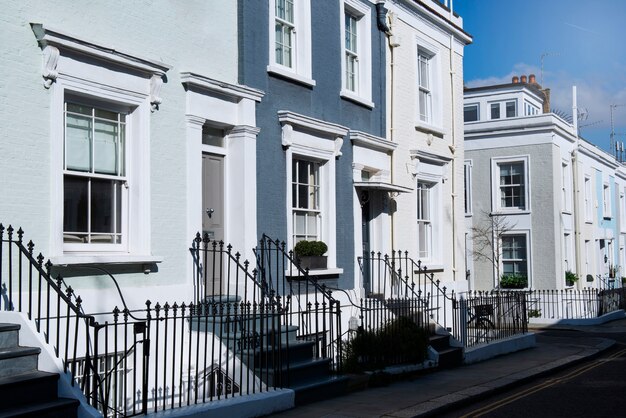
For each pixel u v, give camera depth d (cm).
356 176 1417
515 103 3266
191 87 1033
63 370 700
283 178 1213
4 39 795
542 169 2586
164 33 1007
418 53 1731
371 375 1112
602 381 1259
